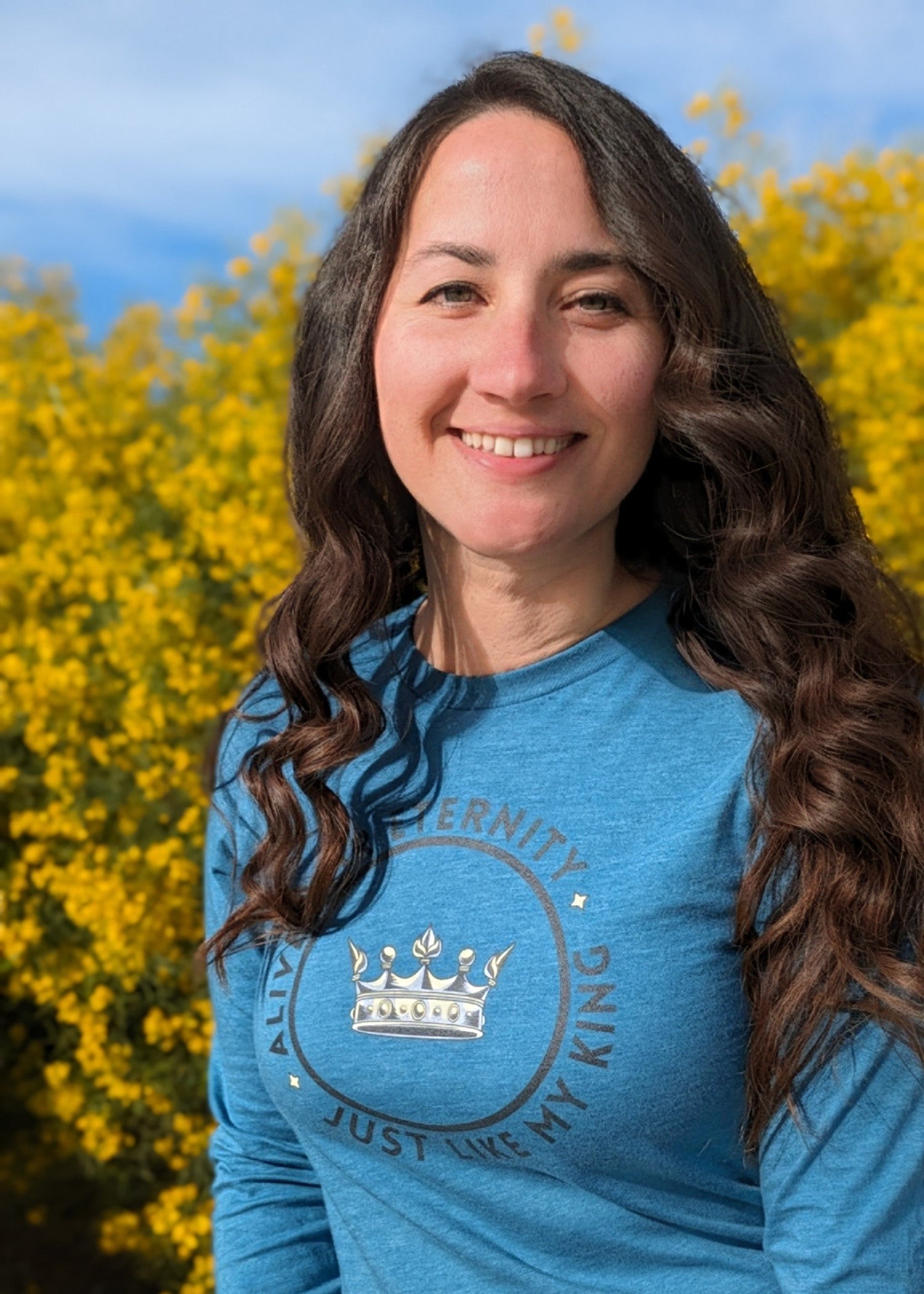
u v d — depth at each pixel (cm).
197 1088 374
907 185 491
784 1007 100
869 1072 100
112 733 380
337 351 124
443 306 109
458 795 113
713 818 105
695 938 103
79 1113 390
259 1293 123
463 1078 105
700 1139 103
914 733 111
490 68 112
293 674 125
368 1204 114
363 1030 109
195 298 442
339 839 114
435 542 121
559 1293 107
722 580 116
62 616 399
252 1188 128
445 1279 110
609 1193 104
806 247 496
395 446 115
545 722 114
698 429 113
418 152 112
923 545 380
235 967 127
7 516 414
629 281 108
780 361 124
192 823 357
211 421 416
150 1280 411
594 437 109
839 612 120
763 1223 108
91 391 449
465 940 107
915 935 104
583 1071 101
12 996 394
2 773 371
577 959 103
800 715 109
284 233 430
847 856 103
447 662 122
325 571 129
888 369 395
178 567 372
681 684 114
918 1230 100
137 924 351
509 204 106
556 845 108
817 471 123
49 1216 448
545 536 110
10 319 465
